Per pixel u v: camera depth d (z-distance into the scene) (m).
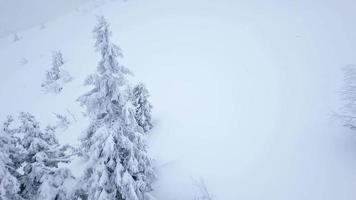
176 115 18.20
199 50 28.38
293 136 13.12
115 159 8.78
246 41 27.20
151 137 16.45
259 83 19.42
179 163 13.35
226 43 28.27
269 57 22.64
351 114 12.79
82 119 20.83
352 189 9.65
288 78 18.70
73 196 8.70
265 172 11.59
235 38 28.67
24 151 8.52
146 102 16.88
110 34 7.99
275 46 24.19
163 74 25.30
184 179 12.28
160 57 29.19
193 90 21.19
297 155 11.93
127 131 9.06
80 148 9.78
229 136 14.57
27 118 8.65
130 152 8.68
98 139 8.38
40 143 8.66
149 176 10.01
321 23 24.72
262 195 10.62
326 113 13.85
